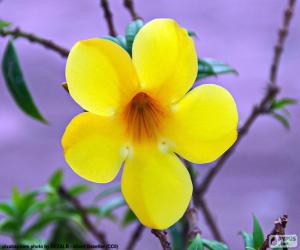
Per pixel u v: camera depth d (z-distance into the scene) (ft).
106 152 1.26
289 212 3.06
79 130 1.24
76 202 1.78
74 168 1.24
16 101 1.64
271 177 3.32
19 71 1.63
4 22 1.64
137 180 1.28
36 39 1.63
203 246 1.31
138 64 1.26
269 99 1.67
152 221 1.26
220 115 1.27
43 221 1.79
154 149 1.30
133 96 1.29
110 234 2.75
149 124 1.32
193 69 1.27
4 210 1.79
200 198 1.66
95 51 1.23
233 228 2.97
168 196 1.28
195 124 1.29
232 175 3.29
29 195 1.79
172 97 1.29
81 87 1.23
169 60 1.26
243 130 1.67
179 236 1.60
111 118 1.27
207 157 1.29
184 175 1.29
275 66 1.68
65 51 1.63
